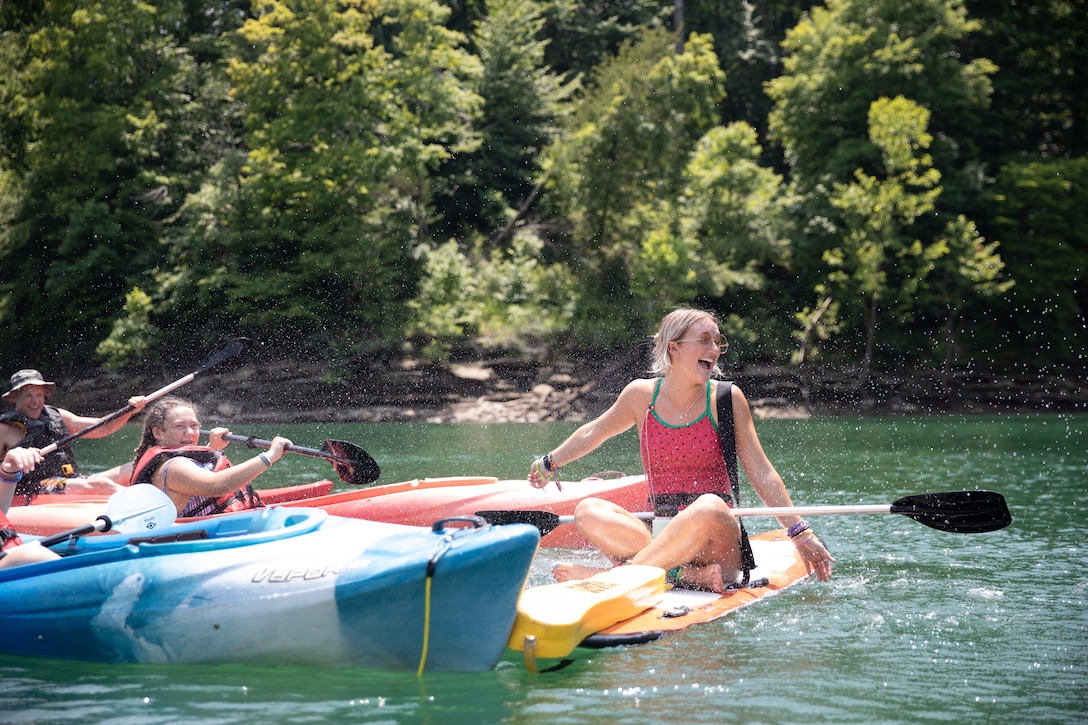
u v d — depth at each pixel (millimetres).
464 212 27219
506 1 27203
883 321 25078
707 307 24625
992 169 27500
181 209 23984
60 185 24312
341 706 2973
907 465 10797
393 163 23250
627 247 24500
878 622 3869
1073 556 5332
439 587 3166
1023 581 4664
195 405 21547
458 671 3281
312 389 21828
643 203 24922
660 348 4363
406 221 24125
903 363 24578
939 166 26000
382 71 24047
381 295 23016
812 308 25172
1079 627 3799
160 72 24609
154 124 23641
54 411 6598
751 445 4340
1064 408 23922
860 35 25406
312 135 23516
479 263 24266
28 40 23781
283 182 23156
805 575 4730
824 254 23531
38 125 23859
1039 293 25656
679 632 3711
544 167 25016
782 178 28016
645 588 3820
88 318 23953
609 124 24297
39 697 3133
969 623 3861
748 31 31156
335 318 23172
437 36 24484
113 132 23297
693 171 24031
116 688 3209
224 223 23594
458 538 3246
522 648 3273
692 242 23156
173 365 22641
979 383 24141
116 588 3576
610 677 3209
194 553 3605
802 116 26375
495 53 27078
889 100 25391
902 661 3371
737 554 4246
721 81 27078
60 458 6488
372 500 6098
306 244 23781
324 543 3514
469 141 25969
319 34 23141
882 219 22969
